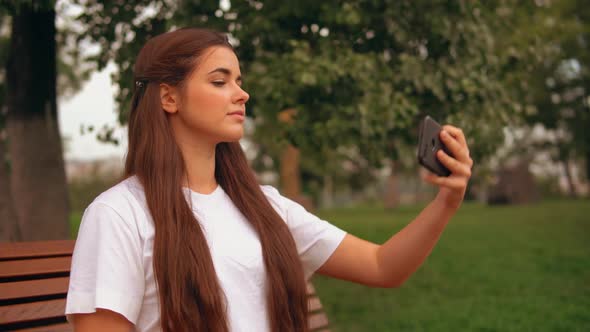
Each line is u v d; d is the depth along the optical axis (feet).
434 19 13.50
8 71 14.73
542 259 27.43
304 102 13.65
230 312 4.69
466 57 14.23
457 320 17.80
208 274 4.59
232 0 13.47
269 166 77.10
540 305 19.24
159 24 14.48
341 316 19.04
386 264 5.14
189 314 4.46
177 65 4.94
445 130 4.38
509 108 14.76
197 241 4.68
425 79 13.51
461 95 14.37
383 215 60.64
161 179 4.80
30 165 14.65
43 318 5.92
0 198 14.07
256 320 4.81
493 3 15.05
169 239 4.57
